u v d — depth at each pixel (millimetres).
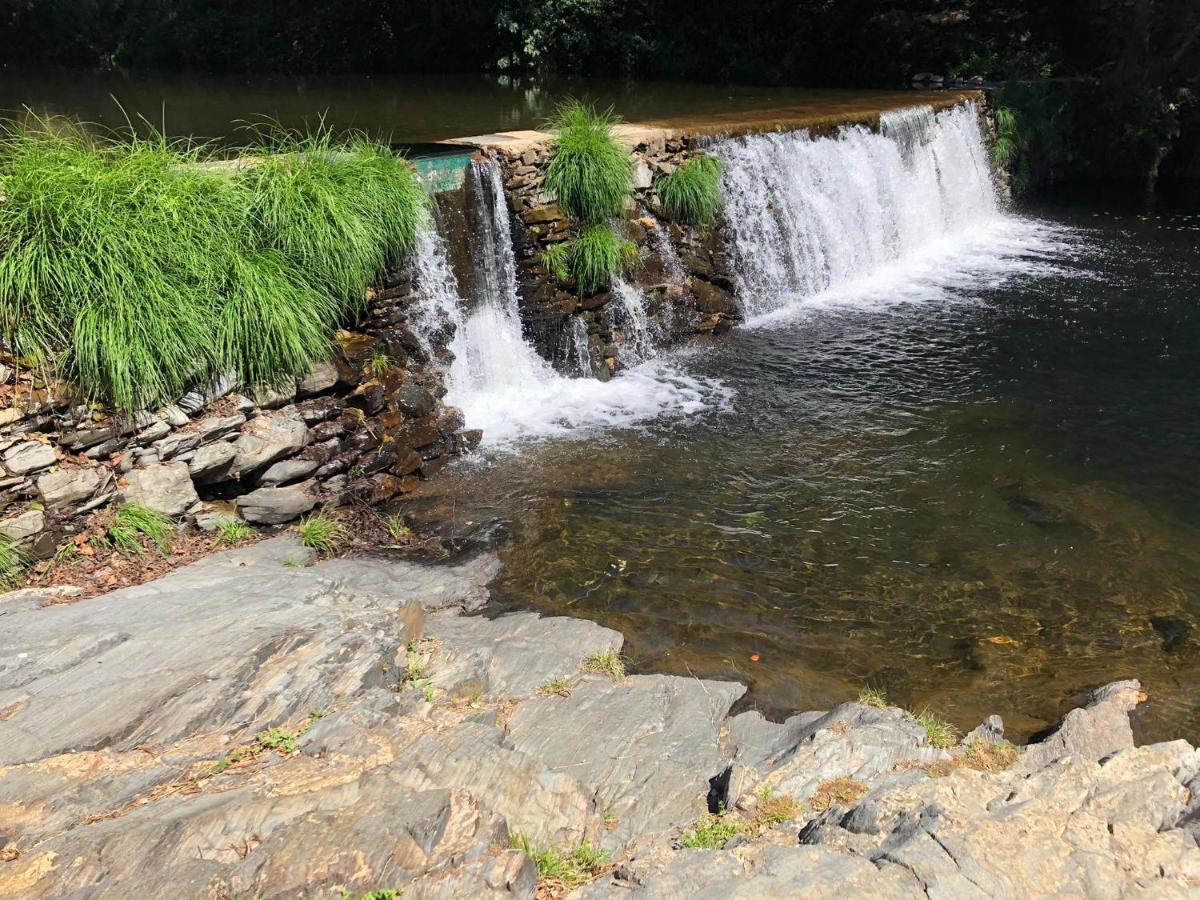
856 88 20188
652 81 21953
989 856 3691
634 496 7836
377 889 3418
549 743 4863
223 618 5406
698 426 9125
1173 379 10305
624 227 10625
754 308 12164
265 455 7176
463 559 6914
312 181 7715
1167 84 19344
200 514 6871
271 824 3729
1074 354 10969
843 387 10047
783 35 22312
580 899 3602
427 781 4164
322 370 7645
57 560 6184
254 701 4691
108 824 3770
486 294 9617
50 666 4859
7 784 4004
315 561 6793
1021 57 20719
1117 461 8547
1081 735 5000
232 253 7242
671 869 3744
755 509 7668
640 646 6016
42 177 6598
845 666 5891
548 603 6441
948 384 10141
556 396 9727
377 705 4793
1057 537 7348
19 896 3355
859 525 7469
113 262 6527
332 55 24359
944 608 6469
